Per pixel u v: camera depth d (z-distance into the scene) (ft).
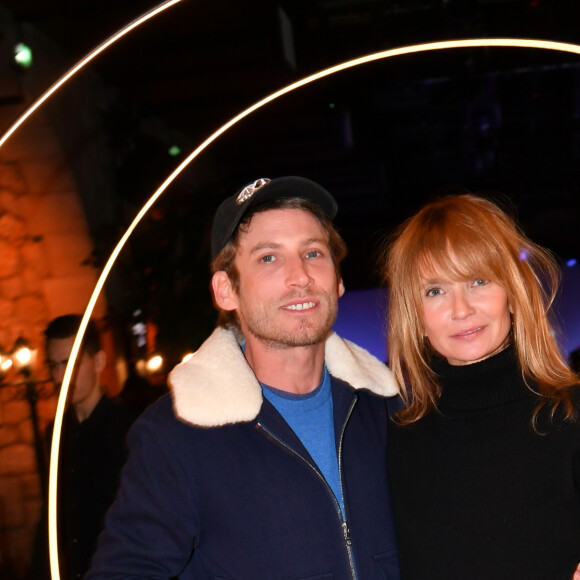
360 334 31.01
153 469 5.13
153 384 14.25
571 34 21.03
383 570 5.32
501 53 21.94
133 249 14.57
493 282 5.18
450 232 5.19
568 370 5.16
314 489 5.22
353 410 5.67
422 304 5.36
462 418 5.24
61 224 14.03
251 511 5.14
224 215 5.60
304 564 5.07
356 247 31.24
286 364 5.43
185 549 5.14
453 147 27.32
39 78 14.01
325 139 24.68
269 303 5.31
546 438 4.98
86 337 9.07
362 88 22.12
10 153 13.00
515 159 28.22
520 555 4.92
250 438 5.29
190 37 15.88
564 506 4.93
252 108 9.38
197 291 14.58
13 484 12.05
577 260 29.94
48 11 13.41
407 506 5.34
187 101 19.38
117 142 16.97
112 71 16.81
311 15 19.03
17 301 12.97
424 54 21.11
